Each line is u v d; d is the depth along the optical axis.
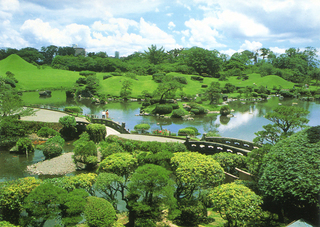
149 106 64.69
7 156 29.53
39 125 38.25
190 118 55.47
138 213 14.75
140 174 14.09
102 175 15.88
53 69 144.38
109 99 86.19
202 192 17.66
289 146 14.68
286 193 12.85
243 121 52.00
